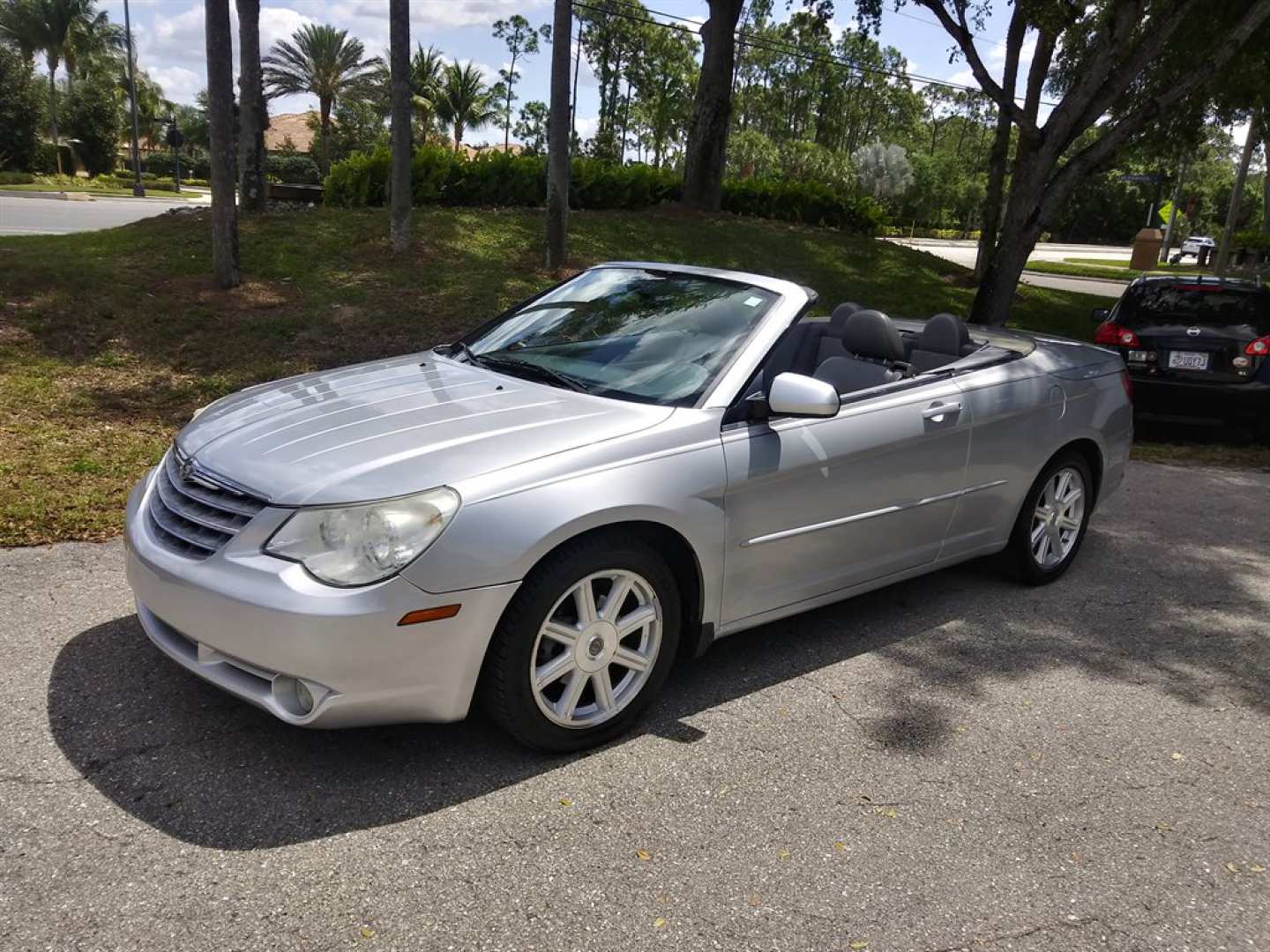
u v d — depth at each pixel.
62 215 26.31
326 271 11.95
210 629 2.91
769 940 2.47
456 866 2.68
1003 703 3.84
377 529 2.84
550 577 3.05
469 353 4.28
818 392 3.48
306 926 2.41
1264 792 3.31
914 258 19.44
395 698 2.90
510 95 78.31
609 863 2.73
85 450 6.18
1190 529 6.37
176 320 9.70
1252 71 14.34
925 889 2.70
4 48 56.00
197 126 81.12
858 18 14.38
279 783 3.01
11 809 2.79
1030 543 5.00
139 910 2.43
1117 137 11.97
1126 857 2.90
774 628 4.44
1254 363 8.66
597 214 17.27
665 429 3.42
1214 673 4.21
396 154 12.54
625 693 3.40
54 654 3.71
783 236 18.45
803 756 3.35
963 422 4.39
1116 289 28.25
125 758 3.08
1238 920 2.65
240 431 3.44
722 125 19.05
